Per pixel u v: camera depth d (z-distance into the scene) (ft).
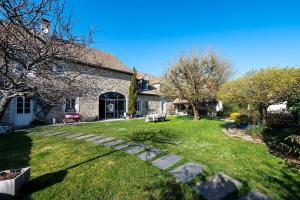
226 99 31.19
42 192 12.17
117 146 22.89
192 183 13.39
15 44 9.07
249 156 19.31
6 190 11.09
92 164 16.85
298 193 12.35
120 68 71.92
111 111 68.44
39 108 48.03
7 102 10.29
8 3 7.78
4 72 9.22
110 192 12.30
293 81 21.07
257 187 12.96
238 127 38.14
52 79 11.14
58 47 10.05
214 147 22.61
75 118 54.44
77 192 12.26
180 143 24.67
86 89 15.14
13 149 21.71
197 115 58.65
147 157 18.79
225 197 11.70
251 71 29.68
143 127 40.70
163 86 57.72
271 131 28.94
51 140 26.30
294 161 17.65
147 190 12.52
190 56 52.90
